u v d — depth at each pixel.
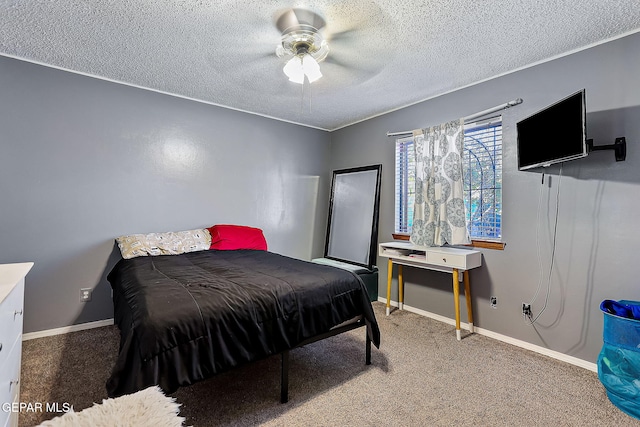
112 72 2.65
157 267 2.25
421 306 3.18
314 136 4.30
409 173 3.45
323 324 1.88
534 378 1.97
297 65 2.03
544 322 2.32
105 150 2.79
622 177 1.97
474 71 2.55
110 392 1.22
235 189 3.59
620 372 1.66
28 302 2.47
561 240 2.24
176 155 3.17
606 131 2.04
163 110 3.09
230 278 1.95
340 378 1.96
